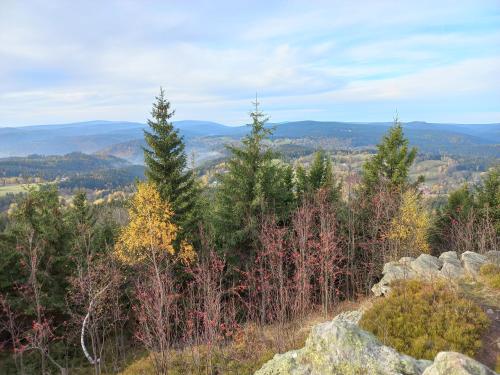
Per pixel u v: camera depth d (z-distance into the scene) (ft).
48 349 69.41
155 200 72.69
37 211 83.20
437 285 48.60
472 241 105.40
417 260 60.03
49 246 79.61
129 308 84.69
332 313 76.13
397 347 39.29
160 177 82.17
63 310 74.84
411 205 91.91
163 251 69.92
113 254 74.49
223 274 78.84
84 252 80.59
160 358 57.16
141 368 58.13
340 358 26.02
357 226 100.17
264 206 81.82
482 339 38.81
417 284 49.60
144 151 81.46
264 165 84.89
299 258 72.02
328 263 75.00
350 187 102.17
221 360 52.85
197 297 65.82
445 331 39.91
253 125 84.94
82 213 89.71
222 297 76.07
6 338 77.56
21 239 76.54
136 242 69.72
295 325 64.75
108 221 106.22
